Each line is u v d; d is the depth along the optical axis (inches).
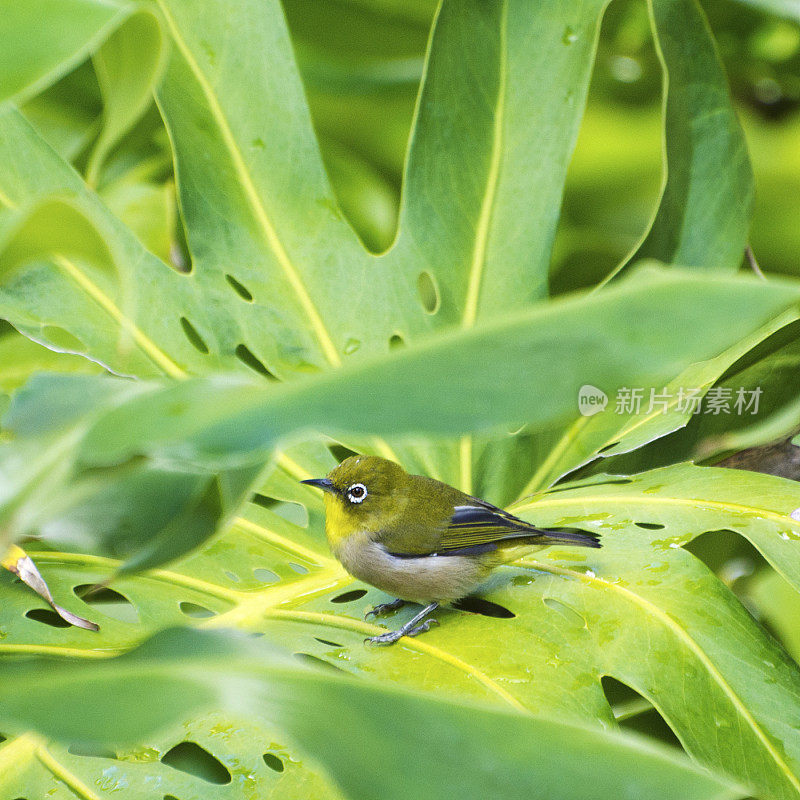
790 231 247.3
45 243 136.2
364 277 241.0
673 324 92.8
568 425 240.5
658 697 236.1
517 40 241.0
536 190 241.1
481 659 236.5
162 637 127.3
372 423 92.9
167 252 243.6
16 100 141.4
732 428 239.9
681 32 240.7
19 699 98.0
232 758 235.3
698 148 241.0
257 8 241.0
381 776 103.1
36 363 240.5
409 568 239.3
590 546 238.2
